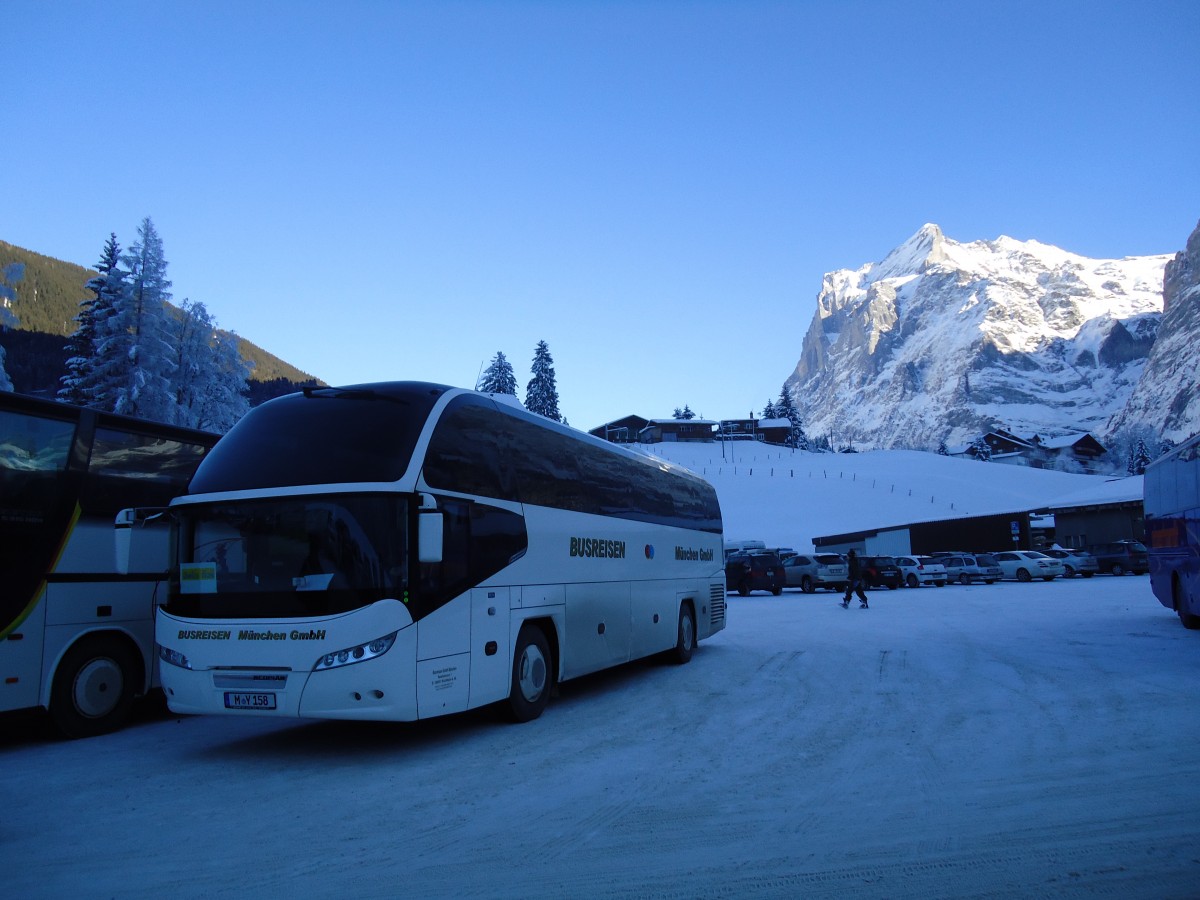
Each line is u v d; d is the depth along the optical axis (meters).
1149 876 4.29
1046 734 7.66
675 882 4.39
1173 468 16.75
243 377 40.66
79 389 34.03
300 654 6.87
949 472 100.75
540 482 9.44
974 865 4.52
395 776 6.81
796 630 18.81
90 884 4.55
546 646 9.31
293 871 4.69
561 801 5.98
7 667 7.84
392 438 7.40
